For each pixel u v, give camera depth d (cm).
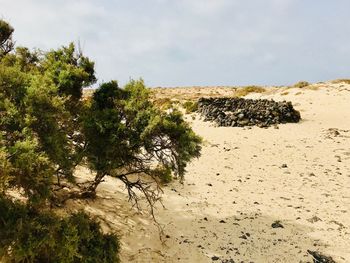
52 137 912
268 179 2105
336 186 1967
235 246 1351
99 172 1303
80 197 1487
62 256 831
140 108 1252
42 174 818
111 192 1697
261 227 1511
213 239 1405
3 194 824
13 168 734
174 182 2016
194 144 1248
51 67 1218
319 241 1386
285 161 2425
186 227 1500
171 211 1644
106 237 1018
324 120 3659
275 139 2967
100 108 1256
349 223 1538
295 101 4688
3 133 826
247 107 3750
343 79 5712
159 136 1239
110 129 1163
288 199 1806
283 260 1252
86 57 1269
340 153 2556
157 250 1303
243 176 2164
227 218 1600
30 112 883
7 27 1752
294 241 1388
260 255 1288
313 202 1764
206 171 2248
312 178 2098
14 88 926
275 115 3538
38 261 848
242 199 1819
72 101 1215
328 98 4662
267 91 6006
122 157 1249
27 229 774
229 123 3484
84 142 1263
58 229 836
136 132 1208
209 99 4238
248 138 3019
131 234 1372
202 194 1873
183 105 4494
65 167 1062
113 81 1286
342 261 1242
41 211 902
